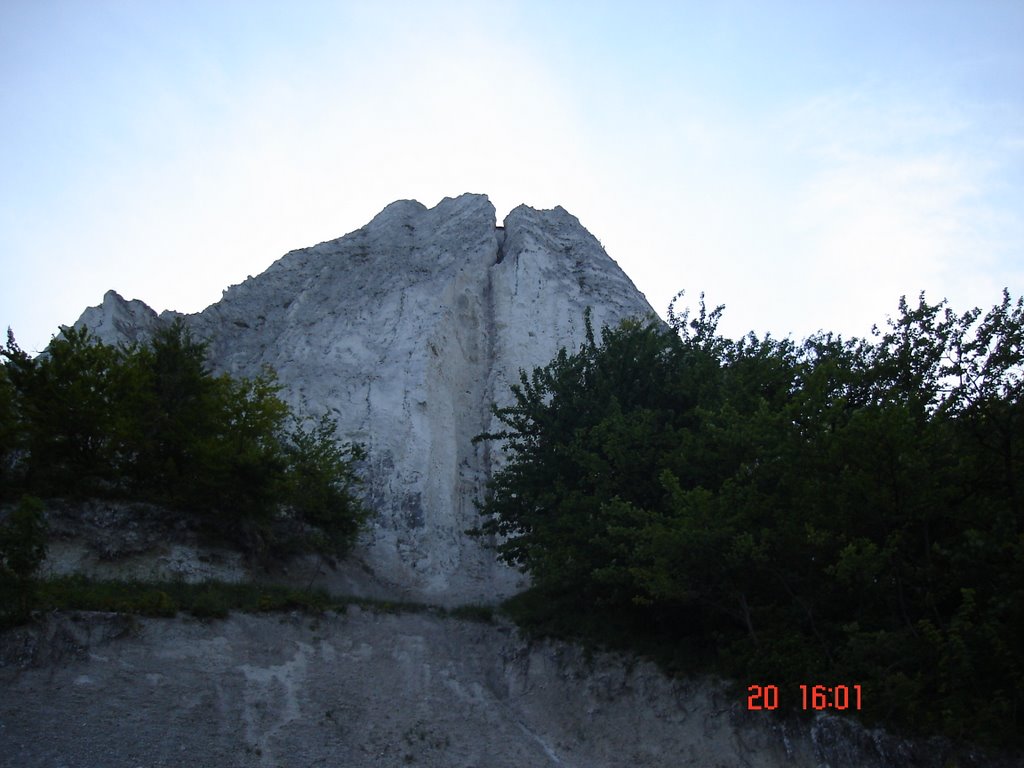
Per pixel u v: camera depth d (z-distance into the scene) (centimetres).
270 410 3002
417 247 5334
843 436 1909
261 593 2355
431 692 2131
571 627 2327
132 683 1822
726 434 2100
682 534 1916
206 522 2700
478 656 2380
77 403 2580
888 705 1681
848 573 1758
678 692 2003
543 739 2016
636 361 2717
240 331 4775
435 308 4528
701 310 2894
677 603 2117
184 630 2055
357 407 4025
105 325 4350
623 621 2286
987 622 1661
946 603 1869
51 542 2364
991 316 2105
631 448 2389
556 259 5144
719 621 2119
